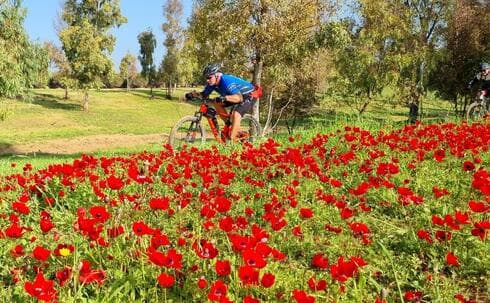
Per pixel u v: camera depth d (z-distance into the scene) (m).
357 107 23.27
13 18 22.42
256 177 5.95
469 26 26.61
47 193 5.30
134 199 4.36
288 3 21.19
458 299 2.93
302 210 3.70
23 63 24.36
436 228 4.13
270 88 22.41
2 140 30.69
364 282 3.00
